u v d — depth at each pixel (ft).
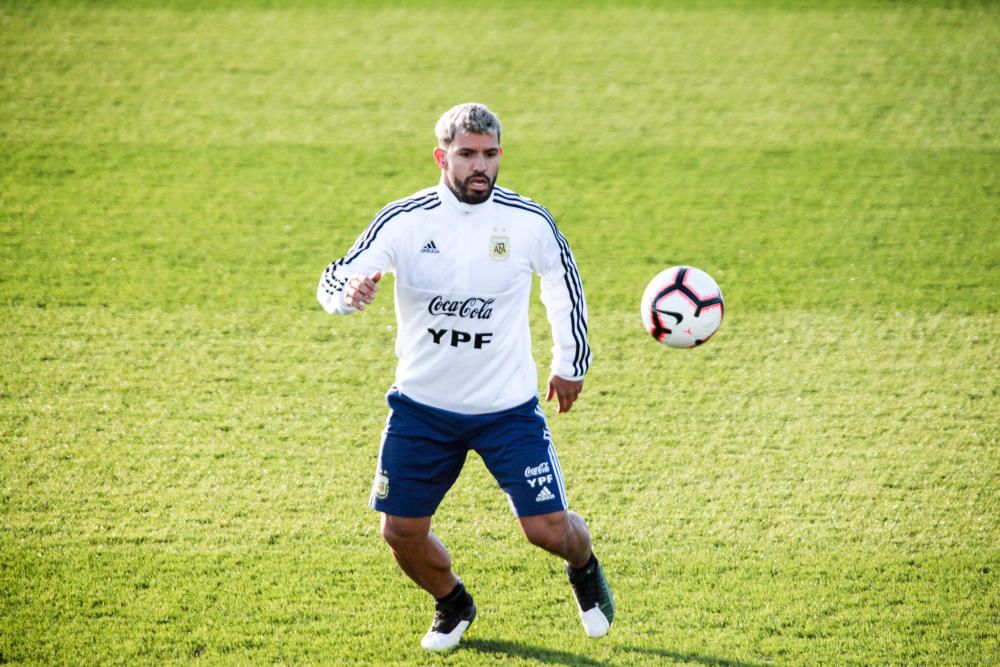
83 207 104.27
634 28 153.28
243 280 92.02
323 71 138.41
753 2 162.20
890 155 117.08
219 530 59.93
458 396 46.98
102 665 48.93
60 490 63.52
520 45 147.54
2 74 132.46
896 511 61.77
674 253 97.30
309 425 71.61
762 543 58.90
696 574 56.18
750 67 140.26
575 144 120.67
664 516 61.57
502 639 51.37
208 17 153.38
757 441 69.72
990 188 109.40
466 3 162.30
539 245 46.78
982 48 143.64
